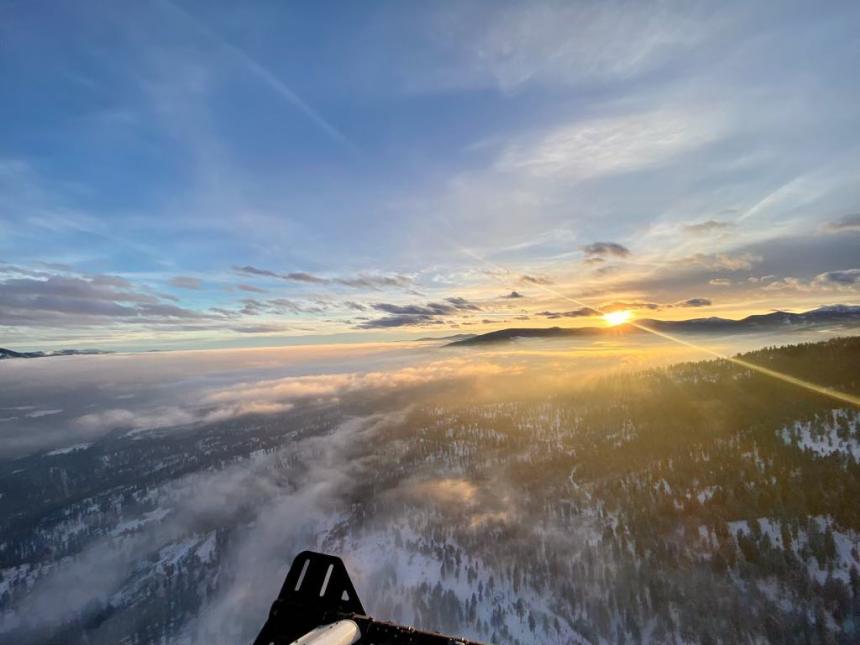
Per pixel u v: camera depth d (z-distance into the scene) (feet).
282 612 20.39
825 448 456.86
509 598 435.53
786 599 307.37
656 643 327.26
